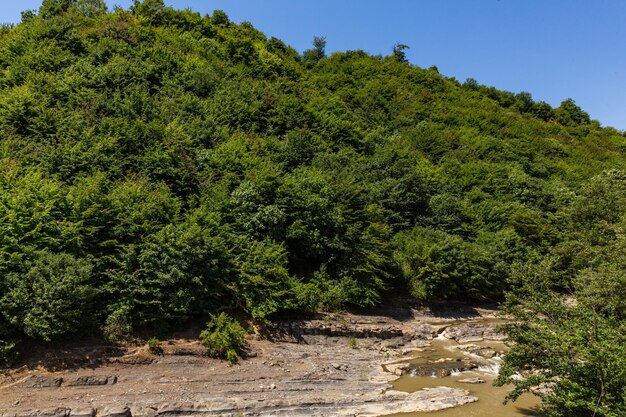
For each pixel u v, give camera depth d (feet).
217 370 58.65
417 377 65.05
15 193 60.18
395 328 84.69
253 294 71.56
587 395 40.55
